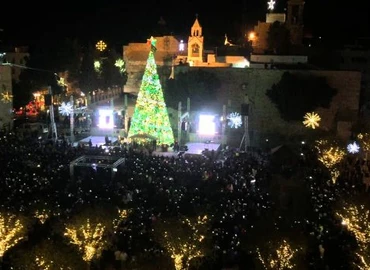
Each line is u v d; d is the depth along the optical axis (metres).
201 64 66.62
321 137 51.25
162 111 50.12
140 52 74.50
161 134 50.00
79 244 23.12
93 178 34.69
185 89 56.97
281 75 56.28
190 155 44.34
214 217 27.05
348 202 27.09
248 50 72.62
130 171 36.03
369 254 22.67
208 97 57.25
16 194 29.39
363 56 72.19
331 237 26.52
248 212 28.70
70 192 31.17
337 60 72.00
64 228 24.11
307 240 25.34
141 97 49.94
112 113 56.41
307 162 42.44
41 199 27.78
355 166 39.75
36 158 38.06
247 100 53.28
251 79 56.97
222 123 53.88
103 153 42.50
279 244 23.36
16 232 23.11
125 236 26.06
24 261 21.08
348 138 51.88
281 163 42.19
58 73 77.81
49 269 20.64
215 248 24.44
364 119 55.78
